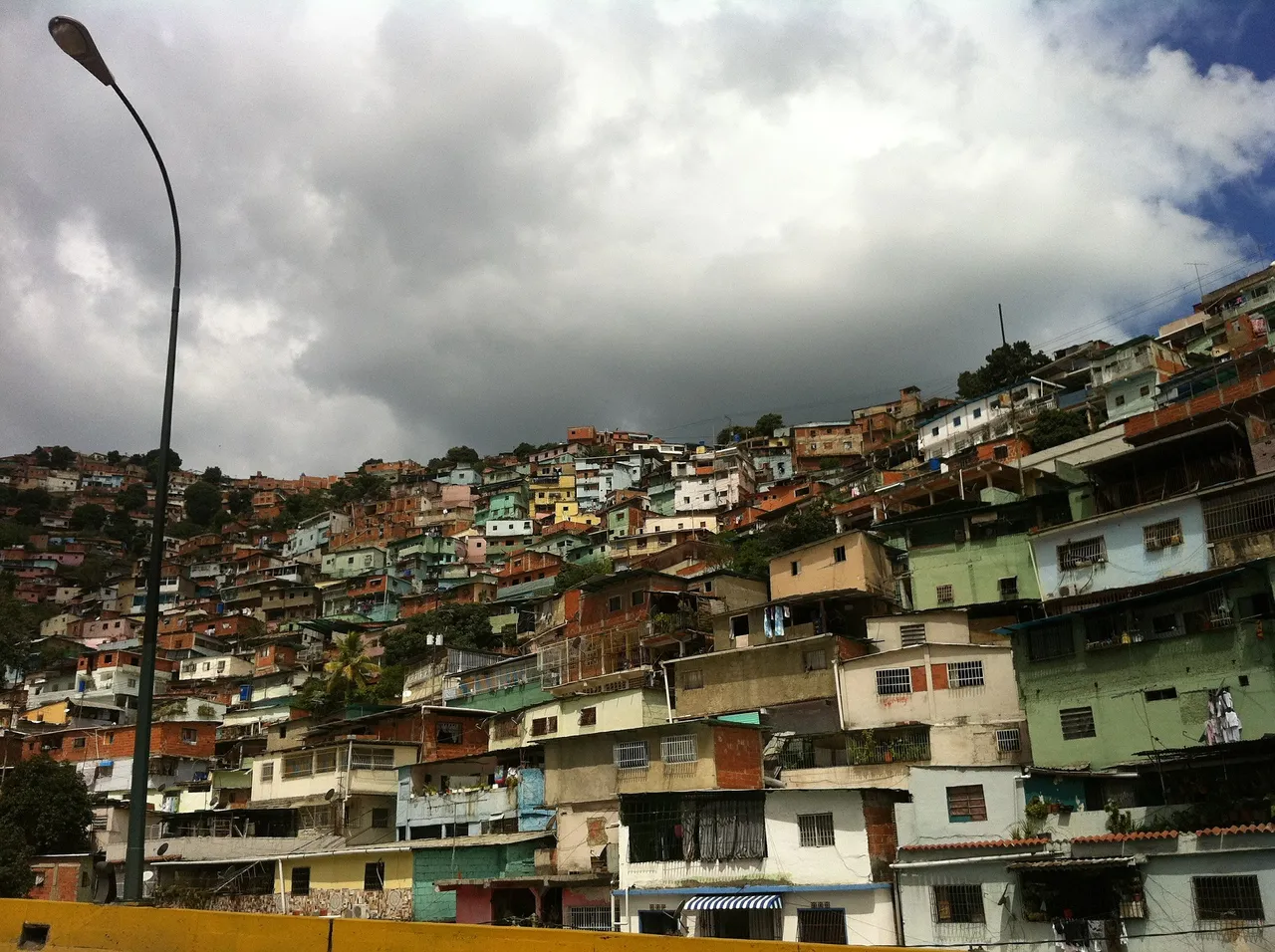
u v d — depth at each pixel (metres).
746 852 32.78
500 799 43.69
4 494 188.50
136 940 13.09
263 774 54.12
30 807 50.75
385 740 52.31
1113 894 26.50
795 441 131.75
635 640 55.50
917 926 29.12
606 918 34.88
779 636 49.09
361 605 124.06
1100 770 33.03
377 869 42.38
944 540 54.03
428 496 157.88
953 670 42.28
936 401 124.19
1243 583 32.94
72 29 15.66
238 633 124.00
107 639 126.38
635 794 34.84
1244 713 31.88
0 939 14.11
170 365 17.47
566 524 130.38
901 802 32.56
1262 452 40.97
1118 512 42.06
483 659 70.62
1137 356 78.69
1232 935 24.55
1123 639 35.09
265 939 12.34
